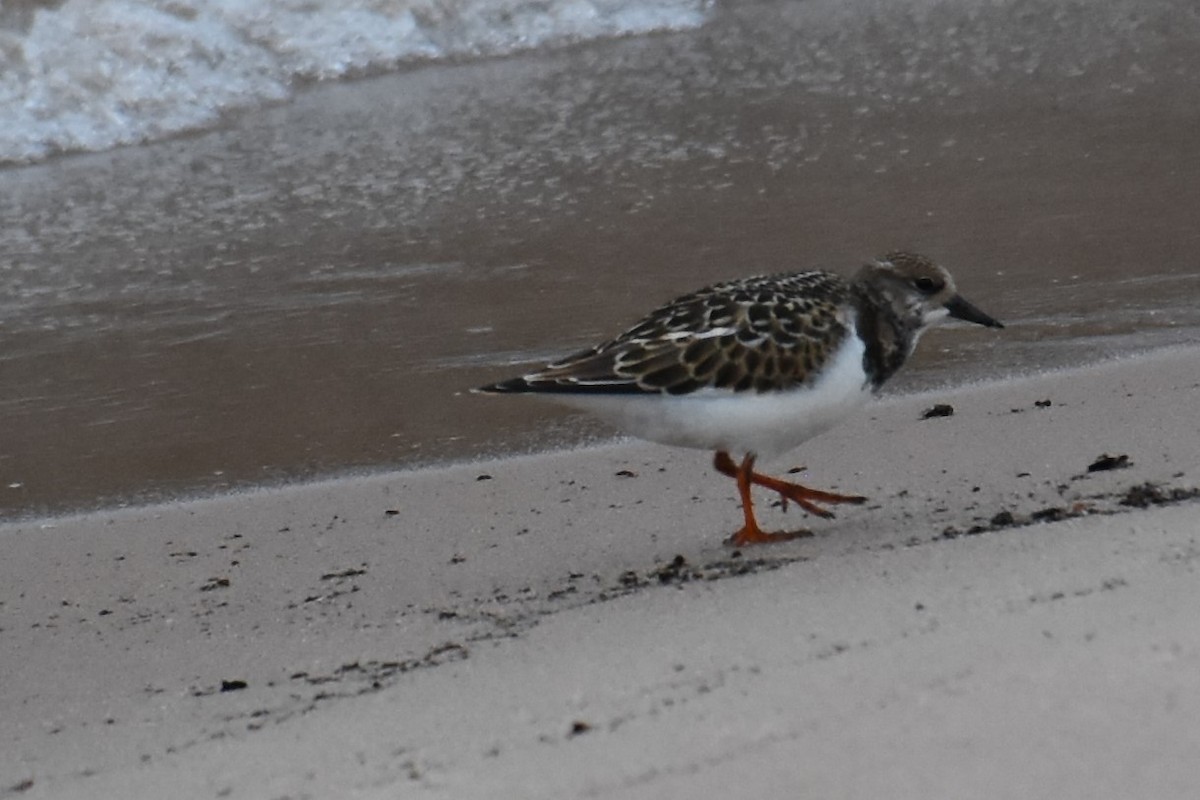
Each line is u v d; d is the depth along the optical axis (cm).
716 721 592
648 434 919
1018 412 1148
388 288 1523
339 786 597
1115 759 513
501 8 2333
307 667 791
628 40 2336
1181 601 652
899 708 574
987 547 809
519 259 1571
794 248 1540
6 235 1736
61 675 829
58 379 1370
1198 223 1541
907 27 2297
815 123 1922
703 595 804
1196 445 1030
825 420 921
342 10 2270
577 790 551
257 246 1664
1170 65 2044
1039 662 598
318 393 1317
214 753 667
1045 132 1830
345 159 1925
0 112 2047
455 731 636
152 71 2128
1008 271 1451
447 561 973
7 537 1088
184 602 941
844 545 888
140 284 1577
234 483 1170
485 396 1292
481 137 1966
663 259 1544
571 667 701
